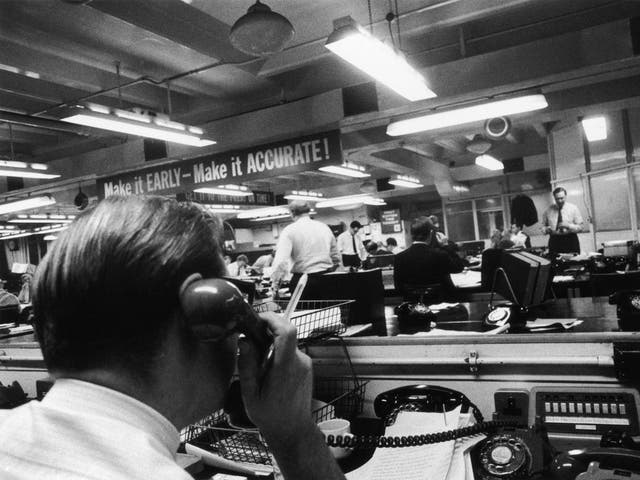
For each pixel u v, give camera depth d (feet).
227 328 1.48
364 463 4.07
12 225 56.80
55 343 1.40
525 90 16.63
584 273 14.10
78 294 1.36
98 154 27.91
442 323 6.40
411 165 37.81
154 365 1.41
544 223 26.63
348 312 5.77
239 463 4.21
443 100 19.08
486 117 16.03
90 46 15.53
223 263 1.69
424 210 57.31
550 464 3.34
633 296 4.71
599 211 26.43
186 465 4.07
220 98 22.26
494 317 5.84
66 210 53.72
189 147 24.85
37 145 29.53
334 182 49.83
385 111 20.17
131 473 1.20
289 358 1.75
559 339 4.58
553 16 17.70
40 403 1.40
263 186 51.24
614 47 16.44
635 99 20.48
